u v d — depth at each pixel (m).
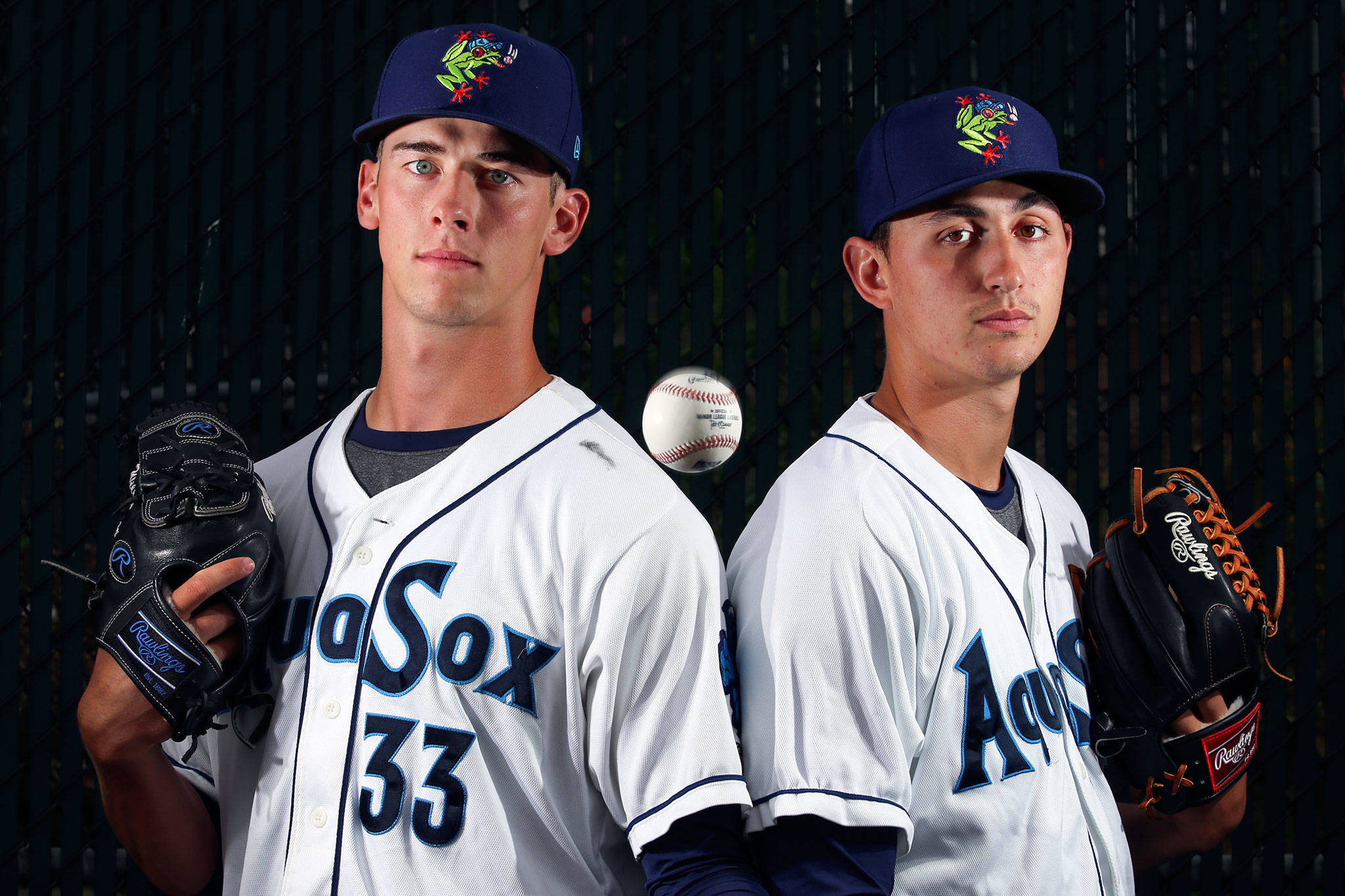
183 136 3.67
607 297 3.70
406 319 2.17
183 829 2.21
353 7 3.68
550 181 2.19
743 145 3.72
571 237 2.30
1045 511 2.70
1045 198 2.35
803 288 3.72
